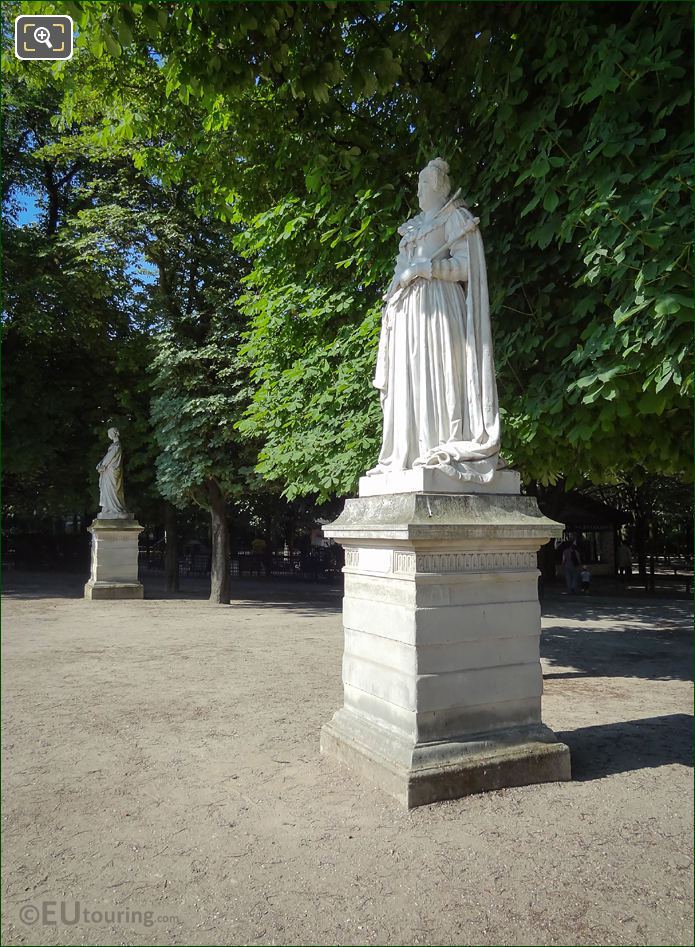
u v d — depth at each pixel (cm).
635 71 505
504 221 703
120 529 1938
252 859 369
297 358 1095
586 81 547
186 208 1862
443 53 729
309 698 746
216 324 1698
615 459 701
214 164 1041
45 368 2181
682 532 3347
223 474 1681
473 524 461
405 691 463
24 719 662
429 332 512
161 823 417
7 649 1087
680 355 481
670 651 1116
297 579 2827
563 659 1042
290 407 1062
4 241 1961
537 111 605
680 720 663
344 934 300
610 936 298
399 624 471
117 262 1869
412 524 438
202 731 616
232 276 1752
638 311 512
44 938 298
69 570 3244
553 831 398
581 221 548
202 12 599
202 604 1798
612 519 2797
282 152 925
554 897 329
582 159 569
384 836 392
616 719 669
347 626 544
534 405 634
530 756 471
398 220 816
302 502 2681
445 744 454
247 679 853
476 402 504
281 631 1299
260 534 3500
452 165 757
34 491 2547
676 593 2200
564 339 620
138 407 2120
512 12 646
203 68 662
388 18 729
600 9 581
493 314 699
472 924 307
